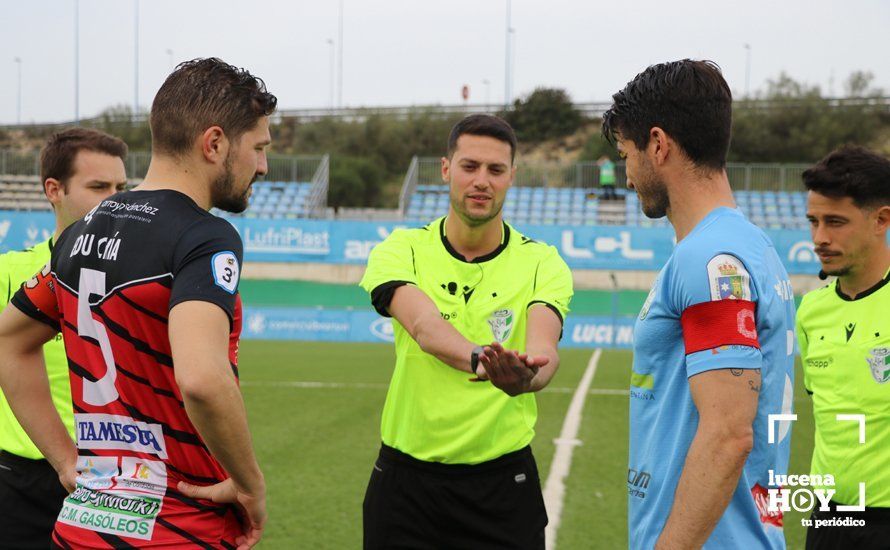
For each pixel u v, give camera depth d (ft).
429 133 138.00
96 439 6.89
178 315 6.33
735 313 6.26
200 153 7.06
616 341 62.69
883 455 10.19
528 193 93.97
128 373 6.72
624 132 7.14
